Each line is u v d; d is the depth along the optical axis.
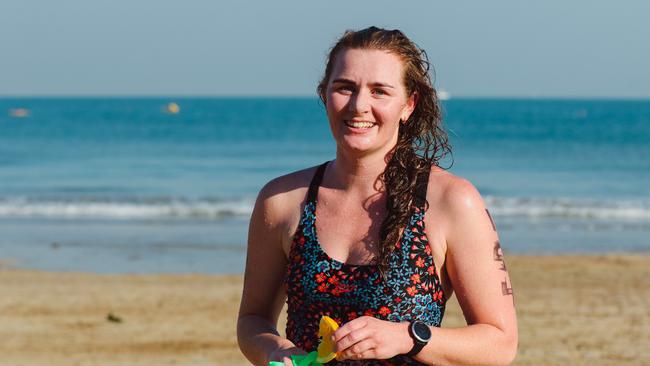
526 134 64.44
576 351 8.92
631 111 128.00
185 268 14.78
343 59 2.66
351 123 2.64
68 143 53.72
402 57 2.66
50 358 8.66
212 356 8.75
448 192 2.64
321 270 2.64
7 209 22.95
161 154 45.38
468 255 2.62
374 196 2.68
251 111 119.12
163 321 10.26
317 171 2.82
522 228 20.53
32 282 12.84
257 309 2.96
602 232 19.94
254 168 37.88
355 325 2.41
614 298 11.79
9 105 162.12
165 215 22.34
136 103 185.00
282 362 2.52
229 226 20.19
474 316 2.65
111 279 13.20
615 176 34.00
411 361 2.58
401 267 2.58
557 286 12.70
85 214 22.39
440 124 2.78
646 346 9.15
